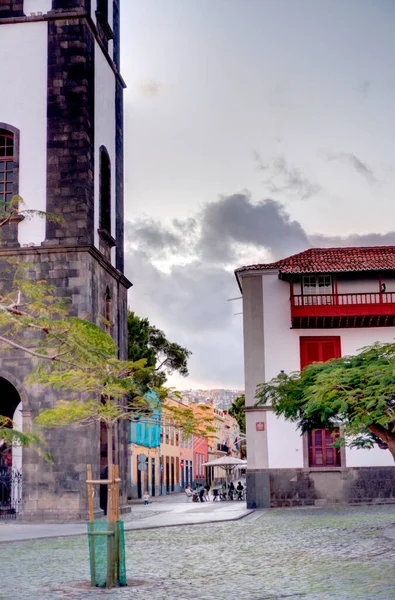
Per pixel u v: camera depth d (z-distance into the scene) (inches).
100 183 1350.9
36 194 1256.8
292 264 1609.3
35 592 520.1
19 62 1294.3
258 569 617.3
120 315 1440.7
